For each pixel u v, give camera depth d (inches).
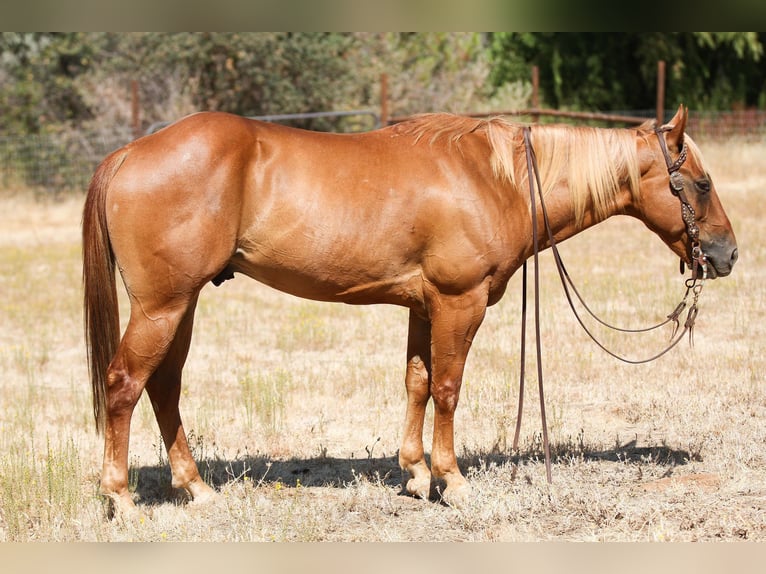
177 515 194.1
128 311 434.6
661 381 296.8
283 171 187.3
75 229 671.1
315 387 300.2
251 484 209.3
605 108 1189.1
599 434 254.8
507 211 196.5
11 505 189.3
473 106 968.3
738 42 1065.5
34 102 932.6
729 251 208.1
